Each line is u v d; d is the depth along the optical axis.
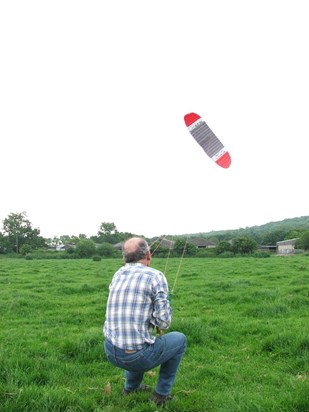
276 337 4.98
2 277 14.76
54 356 4.65
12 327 6.64
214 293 9.64
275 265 19.98
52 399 3.20
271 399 3.25
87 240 45.72
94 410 3.10
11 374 3.77
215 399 3.34
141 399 3.35
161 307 2.94
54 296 9.85
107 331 3.06
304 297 7.89
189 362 4.57
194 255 38.62
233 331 5.97
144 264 3.19
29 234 65.38
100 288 11.14
